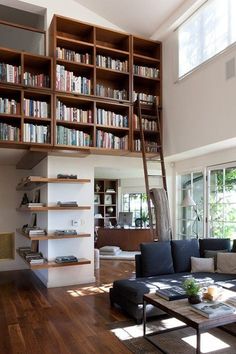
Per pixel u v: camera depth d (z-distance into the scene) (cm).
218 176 546
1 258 663
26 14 603
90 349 303
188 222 628
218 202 546
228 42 437
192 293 296
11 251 672
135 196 1078
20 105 473
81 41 524
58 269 534
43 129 486
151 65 599
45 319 380
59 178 523
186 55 529
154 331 340
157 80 580
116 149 538
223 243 489
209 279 403
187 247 480
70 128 529
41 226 573
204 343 312
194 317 266
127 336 331
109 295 455
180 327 347
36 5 523
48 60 494
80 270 551
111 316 388
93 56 522
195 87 490
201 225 589
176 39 538
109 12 554
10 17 614
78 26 523
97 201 1095
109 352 297
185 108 513
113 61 542
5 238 670
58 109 495
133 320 374
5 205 674
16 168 687
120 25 579
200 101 478
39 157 560
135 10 530
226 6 443
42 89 482
